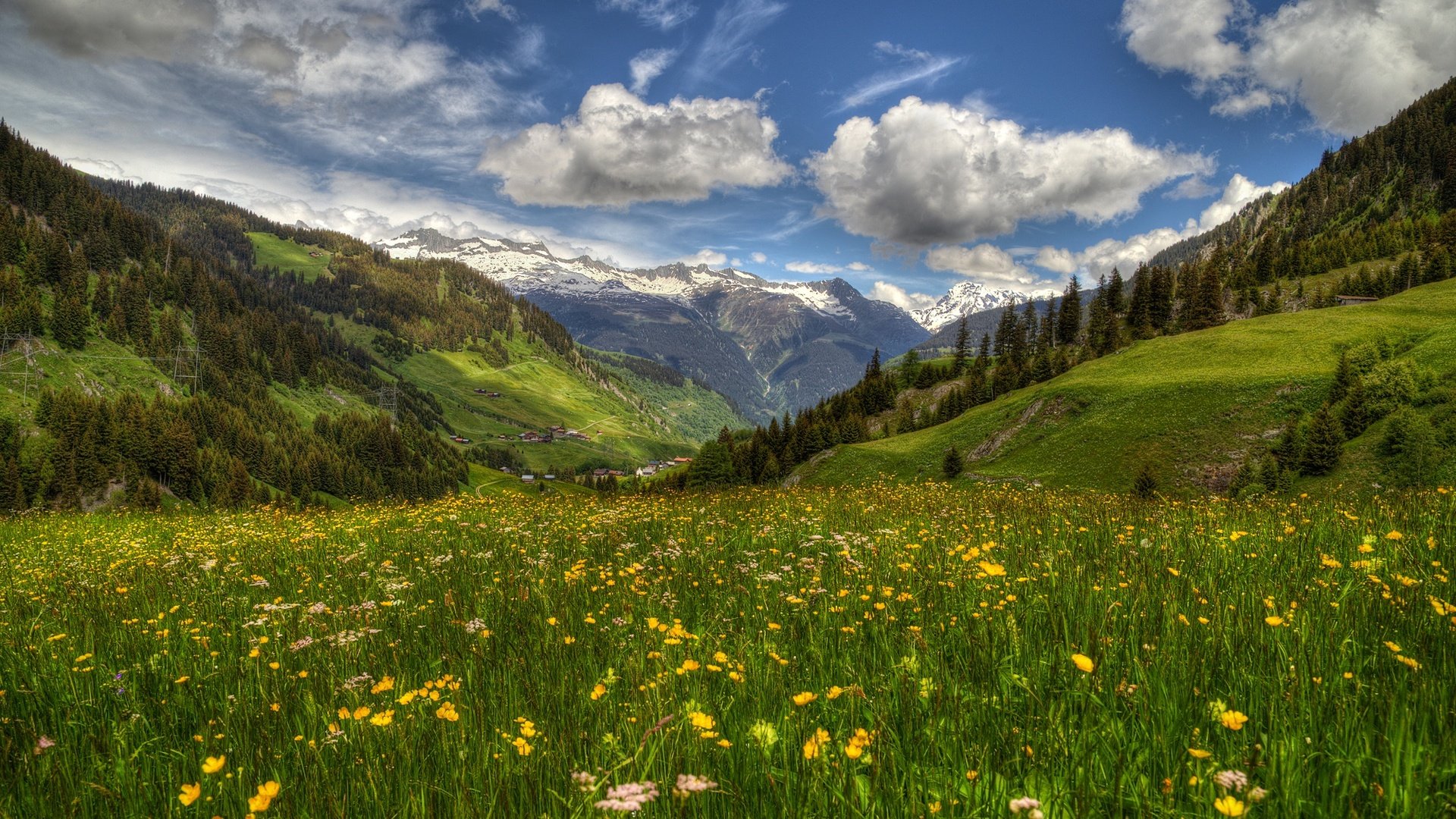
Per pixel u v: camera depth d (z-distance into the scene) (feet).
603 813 9.93
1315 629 14.69
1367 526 26.94
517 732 13.25
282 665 18.19
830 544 30.91
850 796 10.09
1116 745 11.44
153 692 17.03
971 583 20.94
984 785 10.21
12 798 11.73
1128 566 22.54
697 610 21.85
